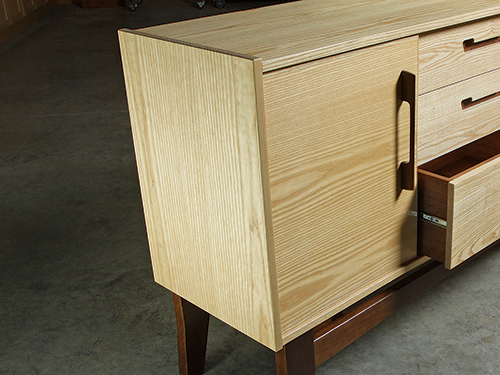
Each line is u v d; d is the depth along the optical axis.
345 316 1.34
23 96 4.14
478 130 1.48
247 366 1.56
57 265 2.12
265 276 1.05
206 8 6.82
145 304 1.87
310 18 1.28
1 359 1.65
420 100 1.26
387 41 1.11
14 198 2.66
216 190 1.08
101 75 4.53
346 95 1.07
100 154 3.10
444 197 1.27
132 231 2.33
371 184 1.19
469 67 1.36
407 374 1.48
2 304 1.91
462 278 1.87
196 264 1.22
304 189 1.06
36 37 5.90
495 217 1.39
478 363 1.50
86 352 1.66
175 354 1.63
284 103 0.97
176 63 1.05
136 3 6.88
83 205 2.57
